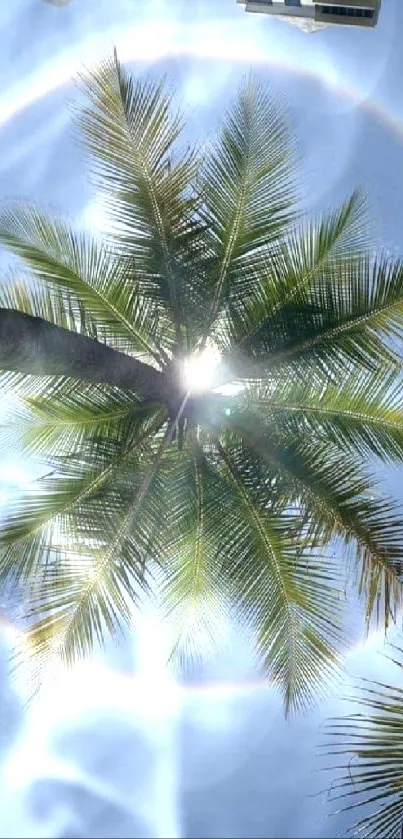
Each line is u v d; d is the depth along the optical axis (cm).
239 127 1272
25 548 1261
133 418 1348
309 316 1277
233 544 1291
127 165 1260
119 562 1274
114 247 1291
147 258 1288
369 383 1295
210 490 1322
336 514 1251
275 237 1286
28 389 1324
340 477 1274
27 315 1181
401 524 1228
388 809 814
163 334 1339
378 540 1223
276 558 1264
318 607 1230
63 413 1337
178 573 1328
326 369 1297
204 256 1289
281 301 1291
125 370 1280
